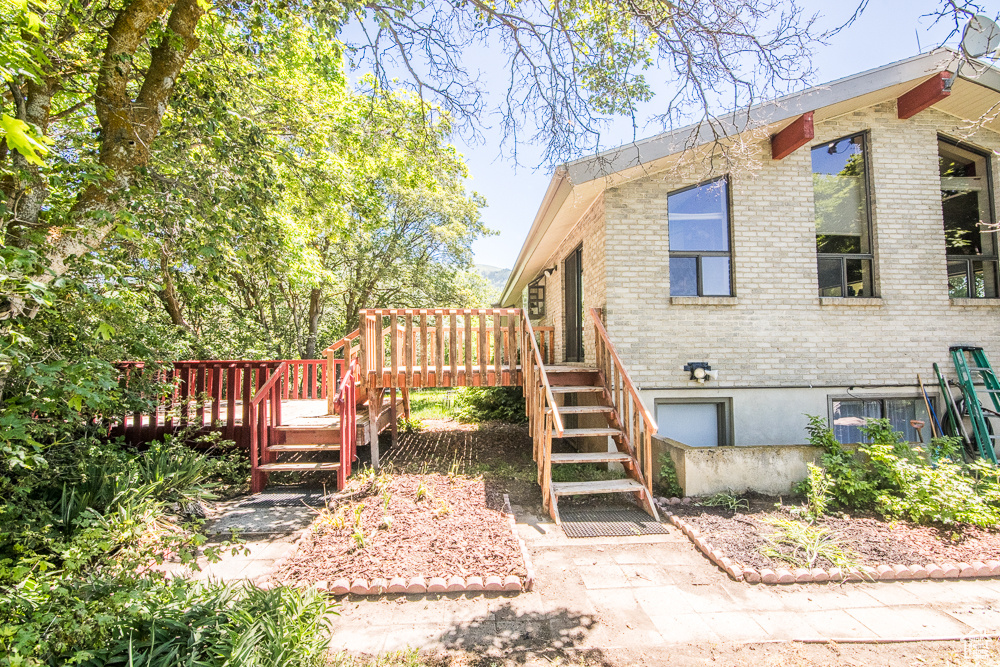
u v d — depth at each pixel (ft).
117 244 14.79
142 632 8.18
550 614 10.76
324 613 10.36
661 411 22.77
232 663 7.16
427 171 27.09
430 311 22.88
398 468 22.21
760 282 22.80
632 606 11.09
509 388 37.93
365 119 22.90
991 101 23.16
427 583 11.75
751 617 10.65
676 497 17.67
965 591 11.77
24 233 10.93
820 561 12.76
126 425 21.88
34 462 11.58
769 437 22.45
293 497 18.66
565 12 14.79
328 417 23.63
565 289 33.76
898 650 9.53
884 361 23.11
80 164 11.60
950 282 24.31
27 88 12.50
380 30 14.73
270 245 17.72
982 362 22.74
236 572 12.64
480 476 20.81
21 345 10.37
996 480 17.24
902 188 23.91
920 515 15.08
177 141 16.37
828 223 23.94
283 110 20.80
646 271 22.40
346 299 80.94
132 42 13.20
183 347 19.61
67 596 8.20
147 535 12.50
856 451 17.94
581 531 15.33
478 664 9.06
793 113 20.90
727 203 23.38
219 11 15.89
